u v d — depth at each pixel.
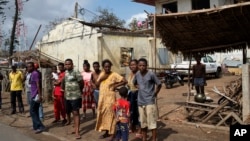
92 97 11.51
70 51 26.94
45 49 29.75
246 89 8.71
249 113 8.67
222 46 11.38
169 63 28.00
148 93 7.67
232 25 9.94
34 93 9.70
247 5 8.65
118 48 25.25
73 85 8.92
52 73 14.62
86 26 25.42
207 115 10.05
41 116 11.55
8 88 22.72
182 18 9.95
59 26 28.36
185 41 11.38
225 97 9.80
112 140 8.33
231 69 28.38
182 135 8.84
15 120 12.03
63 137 9.12
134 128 9.33
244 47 11.41
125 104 7.56
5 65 28.08
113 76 8.44
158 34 11.70
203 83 13.15
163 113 11.88
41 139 9.01
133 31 26.53
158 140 8.41
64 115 10.82
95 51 24.47
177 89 19.89
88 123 10.72
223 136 8.57
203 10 9.33
